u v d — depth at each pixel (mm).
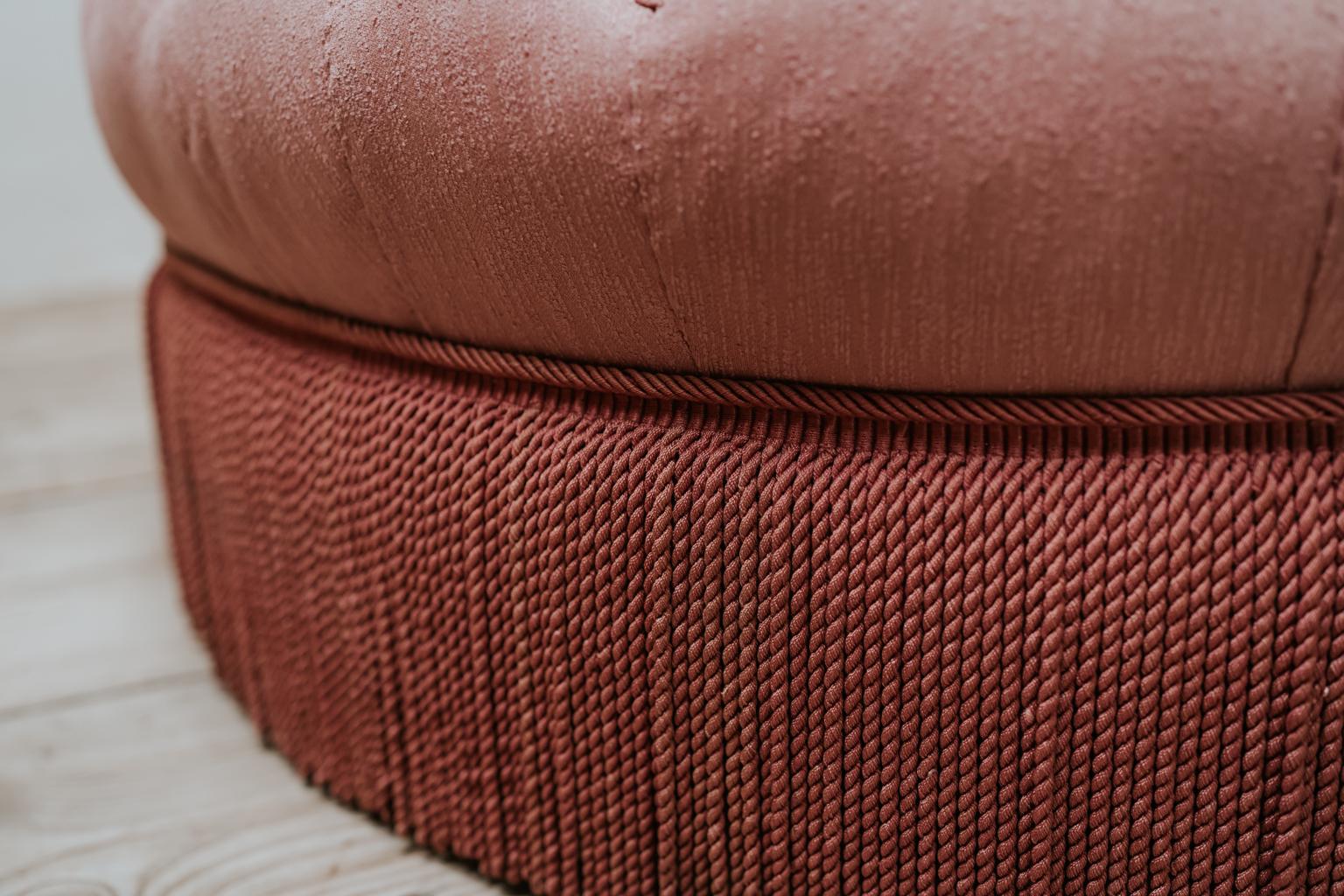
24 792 712
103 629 809
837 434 580
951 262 543
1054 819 584
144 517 913
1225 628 564
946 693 581
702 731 608
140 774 720
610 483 596
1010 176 532
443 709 650
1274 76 521
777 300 562
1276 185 527
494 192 578
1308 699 566
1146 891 585
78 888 671
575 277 580
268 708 718
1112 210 532
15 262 1489
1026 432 569
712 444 587
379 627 655
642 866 632
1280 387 556
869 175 538
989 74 527
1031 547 569
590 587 607
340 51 585
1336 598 562
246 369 680
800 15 534
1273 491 559
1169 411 558
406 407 629
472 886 668
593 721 622
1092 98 525
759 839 613
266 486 680
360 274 621
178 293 730
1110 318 545
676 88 544
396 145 586
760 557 586
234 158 625
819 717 593
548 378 603
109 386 1192
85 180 1498
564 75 557
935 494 572
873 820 597
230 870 676
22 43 1412
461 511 623
